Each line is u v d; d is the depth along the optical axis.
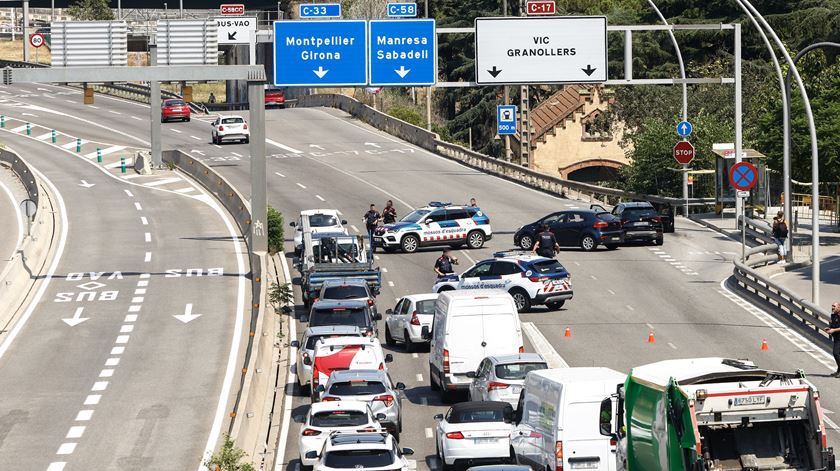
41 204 193.38
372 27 161.25
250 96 164.50
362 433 75.31
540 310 139.00
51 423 99.56
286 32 161.38
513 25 159.25
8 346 126.31
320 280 139.88
